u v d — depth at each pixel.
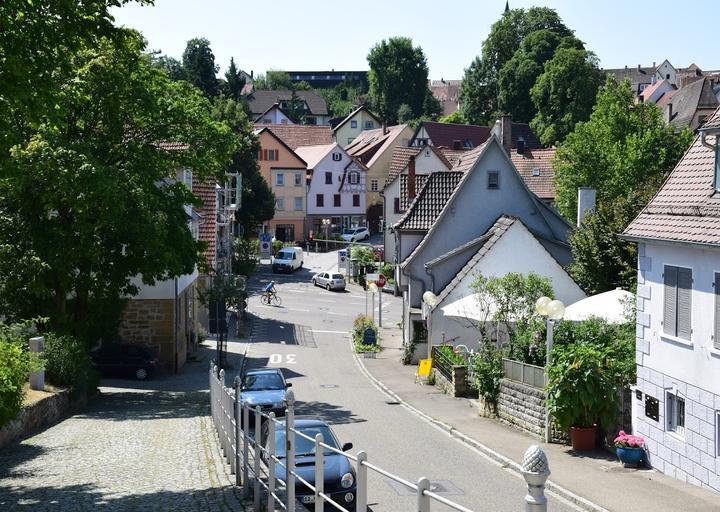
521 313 29.52
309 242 99.50
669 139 53.25
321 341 50.44
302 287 74.00
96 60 29.28
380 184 108.50
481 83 134.12
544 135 104.25
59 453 18.56
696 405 17.66
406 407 29.02
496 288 29.81
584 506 15.75
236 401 15.49
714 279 17.09
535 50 120.19
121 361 36.78
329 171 106.38
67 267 29.17
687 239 17.67
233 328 53.19
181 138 32.44
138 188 29.50
